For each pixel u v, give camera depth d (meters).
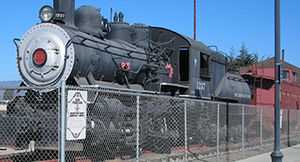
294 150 20.80
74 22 13.49
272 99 29.36
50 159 10.45
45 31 12.35
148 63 15.99
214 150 15.79
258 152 18.94
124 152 12.20
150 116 13.03
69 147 9.96
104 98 11.76
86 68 12.62
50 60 12.07
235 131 17.45
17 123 10.80
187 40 17.75
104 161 11.33
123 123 12.17
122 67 14.18
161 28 18.22
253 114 19.50
